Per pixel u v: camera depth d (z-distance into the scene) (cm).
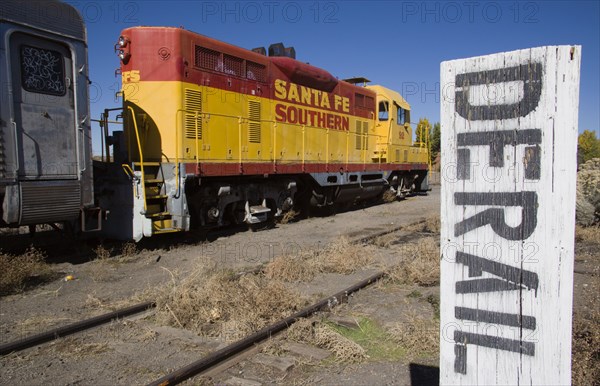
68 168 721
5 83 635
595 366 342
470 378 214
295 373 369
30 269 641
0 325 478
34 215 674
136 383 353
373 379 359
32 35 670
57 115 705
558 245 192
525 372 202
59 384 351
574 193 188
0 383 353
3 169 634
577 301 533
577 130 186
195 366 361
